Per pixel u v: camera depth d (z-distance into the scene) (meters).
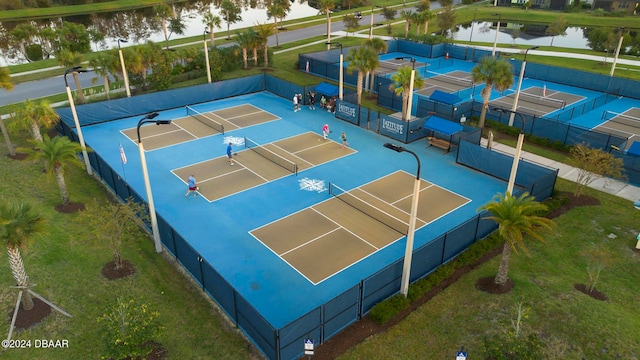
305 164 33.25
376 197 28.81
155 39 82.56
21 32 64.19
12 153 32.53
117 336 15.65
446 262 22.62
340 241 24.23
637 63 59.97
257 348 17.67
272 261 22.59
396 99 44.38
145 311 16.72
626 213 27.39
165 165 32.88
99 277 20.94
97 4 98.62
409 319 19.12
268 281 21.20
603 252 22.17
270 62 59.81
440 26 74.56
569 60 62.41
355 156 34.72
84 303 19.30
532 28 94.56
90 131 39.09
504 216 19.38
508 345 16.20
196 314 19.36
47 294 19.50
